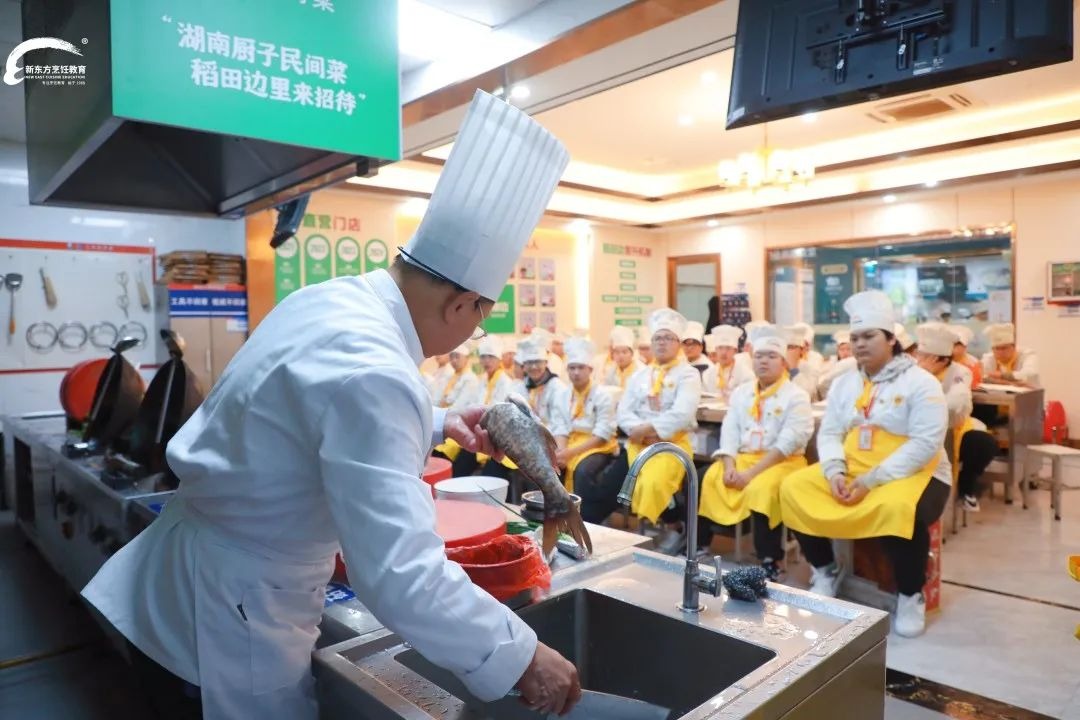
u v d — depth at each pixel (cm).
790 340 601
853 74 181
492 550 132
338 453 85
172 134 237
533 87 344
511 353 699
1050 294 669
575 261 895
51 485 300
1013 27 156
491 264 102
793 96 192
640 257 940
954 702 237
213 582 101
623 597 132
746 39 204
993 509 500
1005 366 630
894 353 316
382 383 86
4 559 372
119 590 114
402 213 723
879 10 174
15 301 475
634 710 117
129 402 273
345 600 134
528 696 89
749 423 368
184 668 104
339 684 104
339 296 99
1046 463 643
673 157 713
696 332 659
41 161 219
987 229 699
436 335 107
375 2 188
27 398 480
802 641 111
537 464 119
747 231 876
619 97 522
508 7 293
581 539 122
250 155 236
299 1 175
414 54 335
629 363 622
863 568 327
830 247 807
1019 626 299
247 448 95
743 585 129
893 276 764
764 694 92
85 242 500
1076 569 190
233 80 165
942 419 289
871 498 295
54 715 224
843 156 678
